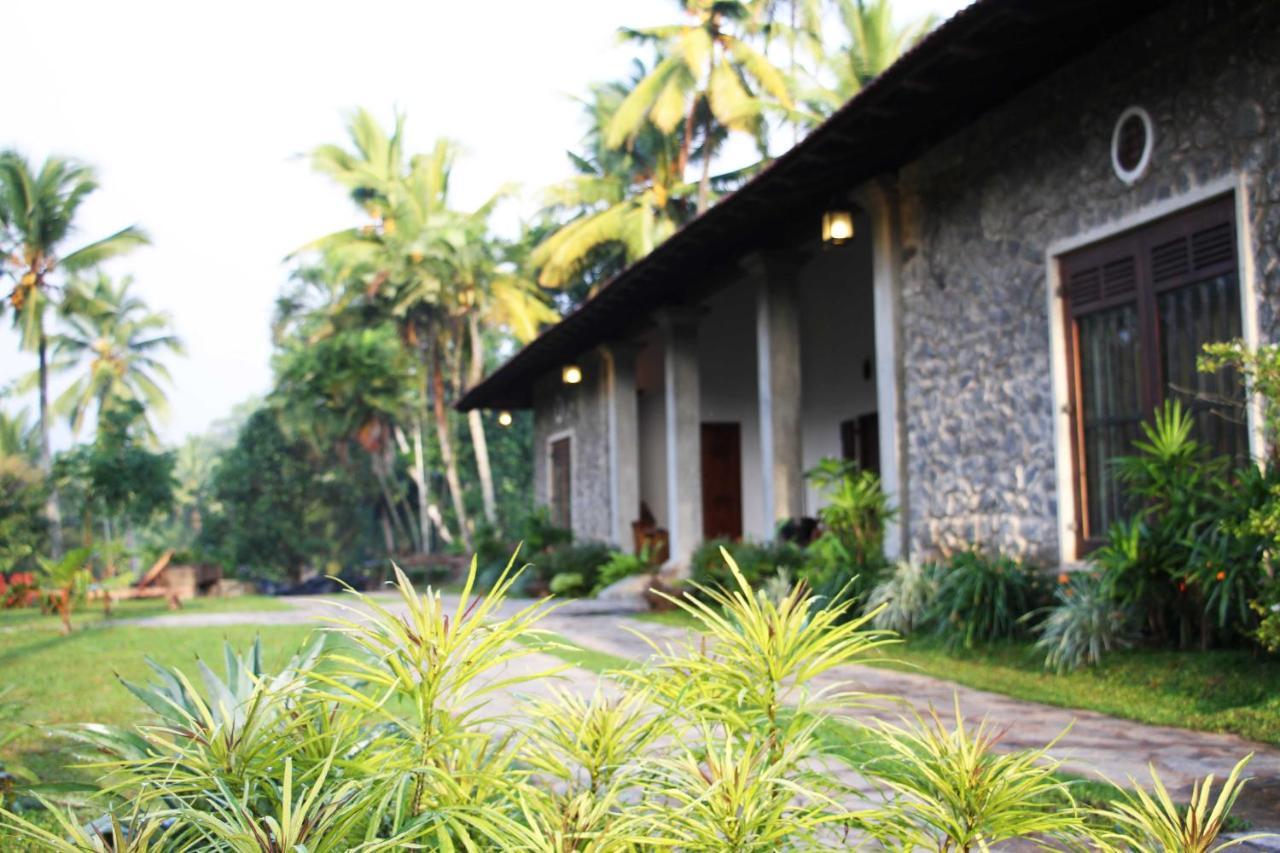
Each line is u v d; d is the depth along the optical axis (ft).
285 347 121.49
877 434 45.85
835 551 27.71
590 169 95.14
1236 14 18.28
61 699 18.20
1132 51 20.57
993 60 21.58
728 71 77.20
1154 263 20.34
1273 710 14.23
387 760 6.12
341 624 6.33
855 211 30.32
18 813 9.86
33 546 85.35
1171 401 20.02
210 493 134.31
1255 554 15.93
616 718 7.22
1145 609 18.81
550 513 61.00
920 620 23.84
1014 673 19.13
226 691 7.63
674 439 41.16
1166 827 5.72
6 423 117.80
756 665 7.05
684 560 40.57
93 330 127.03
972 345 25.39
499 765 6.68
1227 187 18.40
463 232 86.84
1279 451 16.61
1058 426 22.53
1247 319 17.94
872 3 79.97
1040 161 23.17
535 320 92.48
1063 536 22.31
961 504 25.71
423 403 110.32
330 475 124.26
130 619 40.40
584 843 6.05
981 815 5.97
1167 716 14.88
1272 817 10.00
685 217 90.22
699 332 53.21
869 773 6.82
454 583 74.69
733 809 5.88
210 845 5.62
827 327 49.52
